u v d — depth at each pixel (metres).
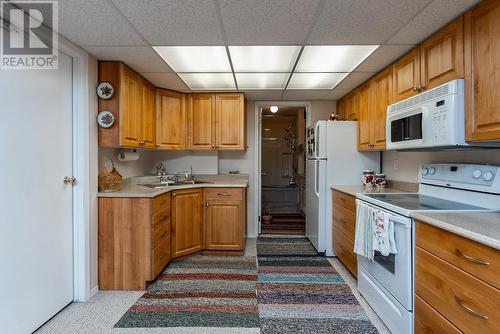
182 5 1.63
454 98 1.68
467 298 1.24
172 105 3.59
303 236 4.27
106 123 2.47
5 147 1.65
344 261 2.93
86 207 2.31
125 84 2.60
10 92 1.69
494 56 1.46
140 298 2.37
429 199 2.17
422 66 2.11
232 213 3.44
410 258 1.68
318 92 3.70
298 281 2.71
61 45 2.03
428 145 1.89
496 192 1.70
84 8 1.66
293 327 1.96
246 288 2.56
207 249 3.45
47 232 1.99
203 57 2.47
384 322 1.98
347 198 2.82
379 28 1.92
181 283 2.66
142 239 2.52
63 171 2.16
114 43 2.15
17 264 1.74
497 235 1.14
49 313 2.02
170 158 4.07
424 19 1.78
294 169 7.24
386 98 2.68
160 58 2.47
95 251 2.45
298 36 2.06
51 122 2.03
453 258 1.33
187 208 3.25
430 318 1.50
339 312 2.16
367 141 3.10
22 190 1.77
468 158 2.09
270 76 3.04
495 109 1.45
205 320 2.04
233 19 1.81
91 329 1.92
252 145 4.30
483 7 1.53
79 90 2.27
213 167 4.10
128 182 3.27
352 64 2.62
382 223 1.91
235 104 3.74
